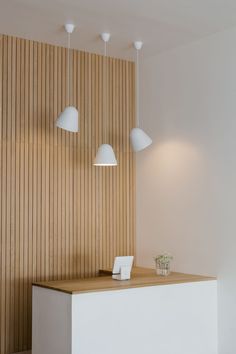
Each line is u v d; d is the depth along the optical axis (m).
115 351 4.18
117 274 4.68
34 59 5.01
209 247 4.82
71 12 4.27
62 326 4.09
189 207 5.04
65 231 5.12
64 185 5.14
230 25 4.60
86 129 5.31
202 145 4.92
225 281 4.67
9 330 4.76
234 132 4.62
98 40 4.97
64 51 5.20
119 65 5.60
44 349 4.30
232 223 4.62
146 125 5.55
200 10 4.22
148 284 4.39
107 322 4.15
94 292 4.09
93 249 5.30
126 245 5.55
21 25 4.58
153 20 4.45
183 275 4.90
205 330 4.70
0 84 4.80
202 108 4.93
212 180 4.81
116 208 5.50
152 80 5.50
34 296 4.45
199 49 4.97
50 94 5.09
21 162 4.89
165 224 5.29
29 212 4.91
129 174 5.62
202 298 4.69
